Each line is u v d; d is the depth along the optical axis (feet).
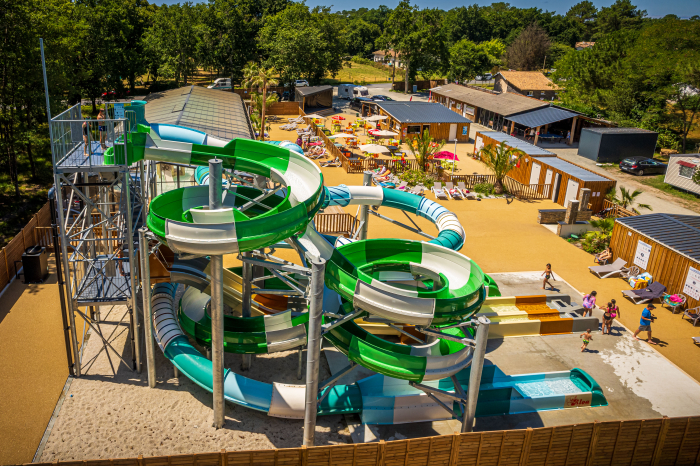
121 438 47.62
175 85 284.82
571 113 183.32
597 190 114.01
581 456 44.93
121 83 213.25
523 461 43.98
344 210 118.73
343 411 50.88
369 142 170.71
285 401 49.90
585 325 71.51
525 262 92.48
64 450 45.83
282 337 53.72
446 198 126.41
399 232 102.12
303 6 344.69
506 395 53.98
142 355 59.98
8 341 61.52
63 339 62.75
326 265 46.75
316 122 196.65
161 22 274.16
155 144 53.36
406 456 41.65
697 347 68.85
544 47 414.82
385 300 43.80
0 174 126.62
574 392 56.90
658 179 149.89
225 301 59.72
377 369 47.42
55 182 50.29
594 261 94.32
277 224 42.86
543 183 130.41
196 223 41.73
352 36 490.90
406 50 305.73
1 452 45.16
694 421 45.42
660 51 202.28
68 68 146.41
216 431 49.24
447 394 49.39
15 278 76.64
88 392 53.67
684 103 178.19
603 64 217.77
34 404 51.37
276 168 54.29
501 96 217.77
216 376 47.47
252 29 303.48
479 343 45.21
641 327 69.00
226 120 119.44
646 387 60.03
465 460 42.93
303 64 271.69
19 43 111.75
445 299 44.50
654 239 82.89
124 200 51.80
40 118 133.49
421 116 189.16
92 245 63.05
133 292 53.93
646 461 46.34
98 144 58.44
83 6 191.42
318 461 40.63
